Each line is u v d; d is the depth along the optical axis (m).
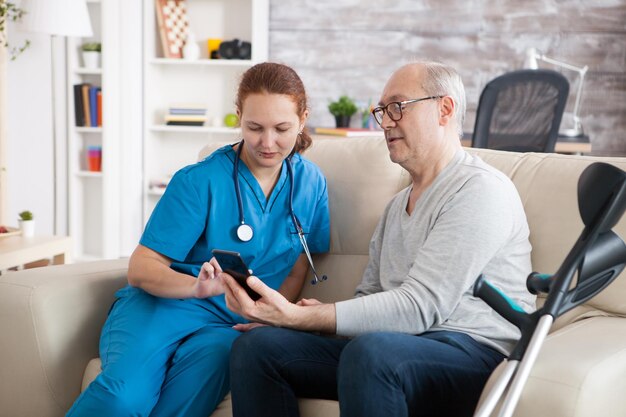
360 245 2.10
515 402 1.28
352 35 4.72
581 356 1.45
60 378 1.88
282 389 1.63
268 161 1.85
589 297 1.37
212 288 1.76
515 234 1.73
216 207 1.90
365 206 2.10
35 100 4.13
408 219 1.81
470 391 1.59
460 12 4.63
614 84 4.60
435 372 1.55
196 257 1.93
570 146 4.05
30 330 1.86
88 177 4.60
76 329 1.93
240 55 4.46
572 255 1.35
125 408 1.70
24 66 4.05
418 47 4.68
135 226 4.52
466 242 1.64
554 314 1.33
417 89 1.77
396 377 1.50
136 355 1.77
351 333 1.67
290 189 1.97
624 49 4.57
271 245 1.96
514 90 3.82
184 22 4.57
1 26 3.60
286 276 2.04
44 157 4.23
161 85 4.68
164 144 4.71
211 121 4.66
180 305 1.87
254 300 1.71
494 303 1.41
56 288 1.91
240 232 1.90
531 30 4.61
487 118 3.88
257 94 1.80
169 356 1.83
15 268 3.12
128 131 4.41
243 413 1.64
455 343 1.61
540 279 1.39
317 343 1.69
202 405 1.77
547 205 1.86
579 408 1.36
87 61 4.36
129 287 1.96
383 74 4.73
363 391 1.50
